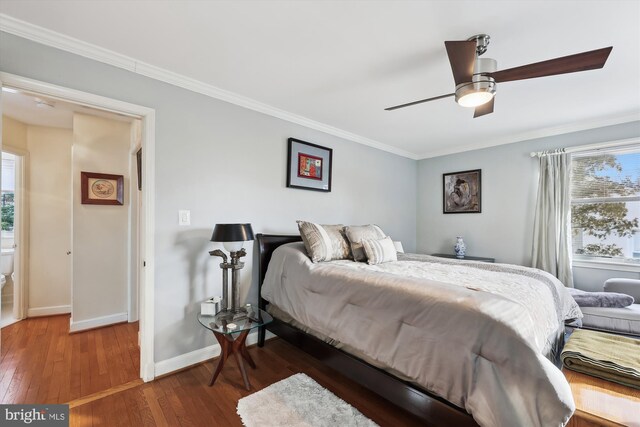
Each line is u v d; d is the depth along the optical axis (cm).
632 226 303
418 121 323
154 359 214
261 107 278
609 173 316
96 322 310
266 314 233
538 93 247
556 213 335
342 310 189
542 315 161
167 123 222
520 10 150
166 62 207
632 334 230
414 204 483
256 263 278
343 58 200
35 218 340
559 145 342
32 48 169
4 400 186
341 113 301
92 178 314
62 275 355
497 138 384
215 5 150
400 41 180
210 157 246
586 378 139
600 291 313
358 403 187
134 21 163
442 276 204
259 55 197
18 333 293
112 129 330
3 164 350
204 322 210
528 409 112
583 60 148
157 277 216
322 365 238
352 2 148
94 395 192
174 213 225
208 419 170
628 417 112
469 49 152
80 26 167
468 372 126
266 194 287
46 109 296
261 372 225
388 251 270
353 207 380
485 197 405
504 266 248
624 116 298
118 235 329
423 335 145
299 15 158
